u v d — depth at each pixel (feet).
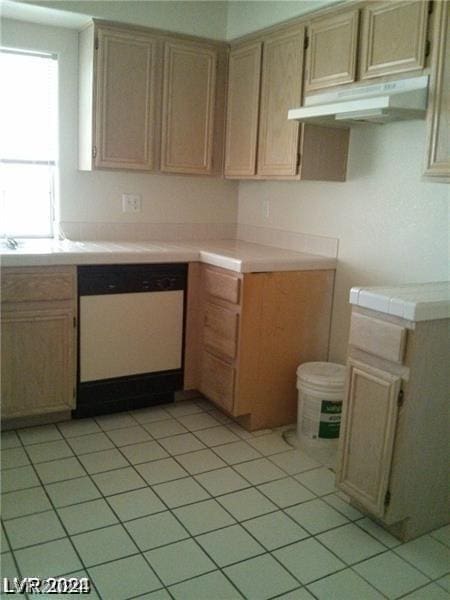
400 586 6.21
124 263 9.83
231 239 13.21
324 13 9.07
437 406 6.87
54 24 10.44
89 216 11.54
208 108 11.41
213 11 11.11
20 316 9.07
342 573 6.38
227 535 6.95
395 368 6.68
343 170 10.12
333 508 7.67
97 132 10.34
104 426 9.90
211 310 10.35
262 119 10.65
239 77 11.20
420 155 8.71
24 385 9.32
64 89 10.89
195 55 11.07
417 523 7.11
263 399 10.03
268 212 12.17
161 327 10.50
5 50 10.39
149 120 10.78
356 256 10.00
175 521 7.18
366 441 7.04
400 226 9.14
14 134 10.75
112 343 10.05
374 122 9.14
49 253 9.12
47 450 8.91
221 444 9.42
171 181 12.31
